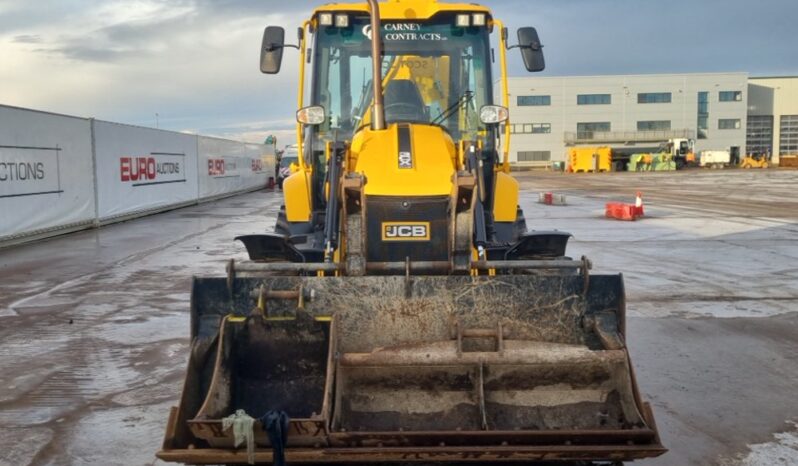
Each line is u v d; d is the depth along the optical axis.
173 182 24.41
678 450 4.63
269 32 6.65
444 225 4.62
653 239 14.80
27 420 5.19
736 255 12.59
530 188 36.34
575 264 4.18
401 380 3.94
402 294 4.12
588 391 3.96
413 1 6.56
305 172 6.48
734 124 79.25
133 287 10.09
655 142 77.50
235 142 33.69
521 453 3.44
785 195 27.92
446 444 3.48
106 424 5.11
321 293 4.11
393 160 4.92
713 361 6.52
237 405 3.98
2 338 7.40
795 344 7.05
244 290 4.11
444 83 6.62
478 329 4.08
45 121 15.59
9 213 14.27
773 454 4.57
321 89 6.57
